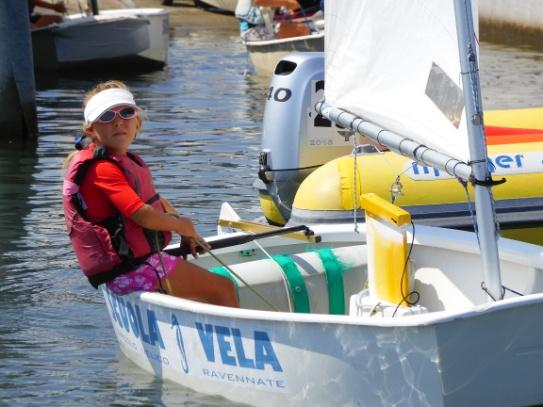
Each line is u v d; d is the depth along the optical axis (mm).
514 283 12875
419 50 11422
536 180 15656
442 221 15461
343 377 10641
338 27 12594
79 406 11727
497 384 10539
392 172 15656
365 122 12273
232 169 23734
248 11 46094
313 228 14289
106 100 11727
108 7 58094
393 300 12000
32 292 15648
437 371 10195
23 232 18719
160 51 43531
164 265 12062
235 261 14062
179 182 22344
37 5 45406
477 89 10680
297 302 13359
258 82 39656
